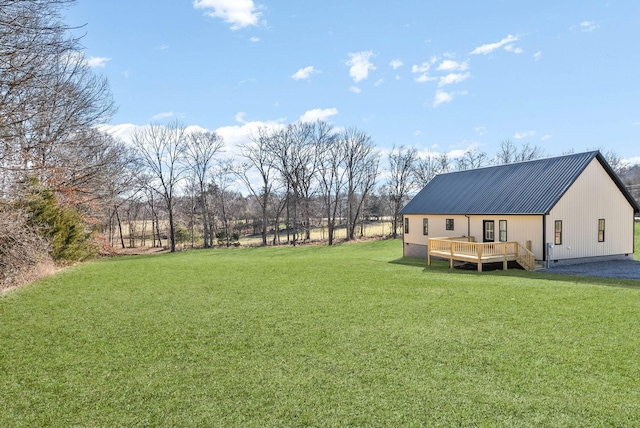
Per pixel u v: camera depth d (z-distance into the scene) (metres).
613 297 10.57
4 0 7.44
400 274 16.03
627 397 4.89
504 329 7.71
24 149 11.09
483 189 22.34
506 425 4.32
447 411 4.62
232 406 4.82
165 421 4.50
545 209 17.61
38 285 13.07
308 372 5.79
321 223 52.22
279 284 13.28
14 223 12.06
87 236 23.78
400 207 49.06
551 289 11.95
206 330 7.89
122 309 9.70
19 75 8.95
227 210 48.97
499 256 17.59
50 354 6.61
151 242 52.81
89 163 21.12
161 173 40.56
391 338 7.25
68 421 4.52
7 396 5.13
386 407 4.75
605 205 19.92
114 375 5.76
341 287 12.62
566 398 4.89
